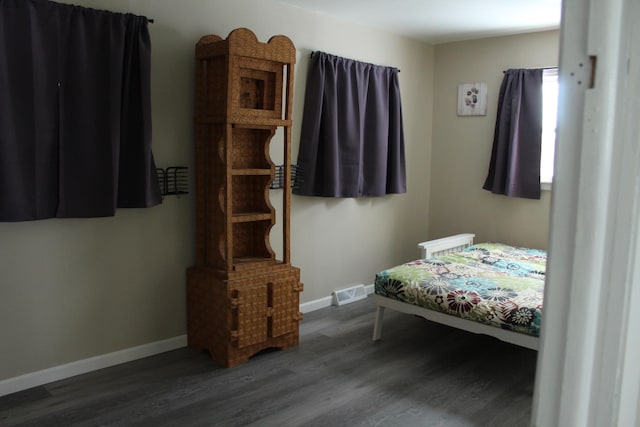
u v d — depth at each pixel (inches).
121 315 128.9
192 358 133.6
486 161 199.6
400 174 194.7
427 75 209.0
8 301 111.6
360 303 184.9
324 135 167.3
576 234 21.8
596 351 22.2
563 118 21.8
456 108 206.2
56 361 119.4
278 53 130.0
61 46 111.1
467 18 168.7
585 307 22.0
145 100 121.3
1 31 103.2
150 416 105.0
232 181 138.2
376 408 109.8
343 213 182.4
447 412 108.7
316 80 162.6
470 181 205.0
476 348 143.2
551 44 180.4
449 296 129.3
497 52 193.3
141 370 125.9
